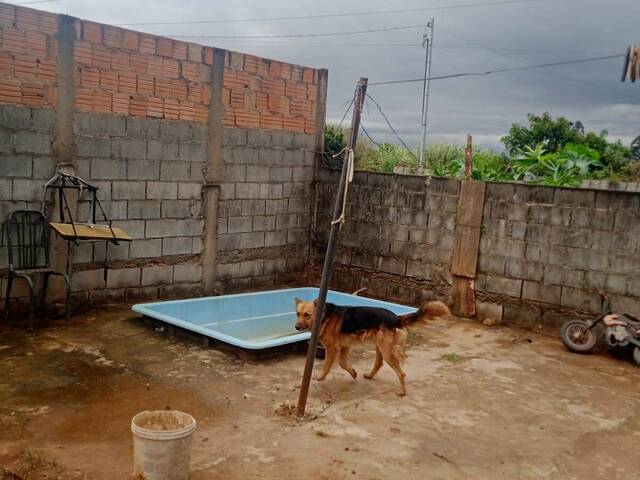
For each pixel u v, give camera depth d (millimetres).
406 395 5160
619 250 6875
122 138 7332
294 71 9133
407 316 5180
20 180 6539
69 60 6758
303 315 5207
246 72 8508
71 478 3455
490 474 3869
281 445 4047
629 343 6422
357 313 5191
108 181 7277
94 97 7016
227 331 7410
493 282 7875
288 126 9227
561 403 5227
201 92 8039
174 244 8062
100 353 5785
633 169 13547
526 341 7160
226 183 8547
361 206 9180
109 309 7375
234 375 5402
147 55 7422
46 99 6633
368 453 4023
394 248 8852
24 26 6387
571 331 6879
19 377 5043
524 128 17484
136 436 3285
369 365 5969
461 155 13648
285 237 9523
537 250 7484
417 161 13836
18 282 6648
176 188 7969
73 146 6910
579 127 17359
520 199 7578
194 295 8406
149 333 6516
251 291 9125
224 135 8398
